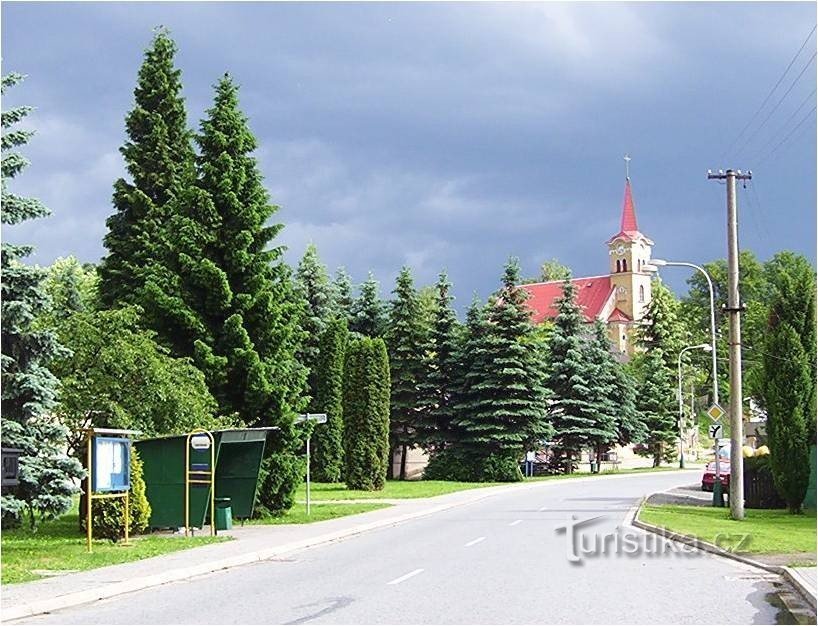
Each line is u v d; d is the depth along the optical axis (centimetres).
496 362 6412
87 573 1755
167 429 2845
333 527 2831
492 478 6372
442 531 2728
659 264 4250
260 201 3331
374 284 7444
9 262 1995
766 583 1609
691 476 6969
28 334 2006
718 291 10206
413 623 1219
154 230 4128
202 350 3109
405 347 6712
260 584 1656
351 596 1465
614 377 7794
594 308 13825
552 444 7400
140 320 3184
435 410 6681
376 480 5241
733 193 3172
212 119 3312
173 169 4284
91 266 7144
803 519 3128
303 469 3316
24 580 1655
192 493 2589
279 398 3206
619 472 7831
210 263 3145
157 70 4422
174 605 1430
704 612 1302
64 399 2719
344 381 5347
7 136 1972
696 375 10725
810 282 3491
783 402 3409
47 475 2011
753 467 3834
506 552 2109
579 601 1396
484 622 1220
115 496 2252
